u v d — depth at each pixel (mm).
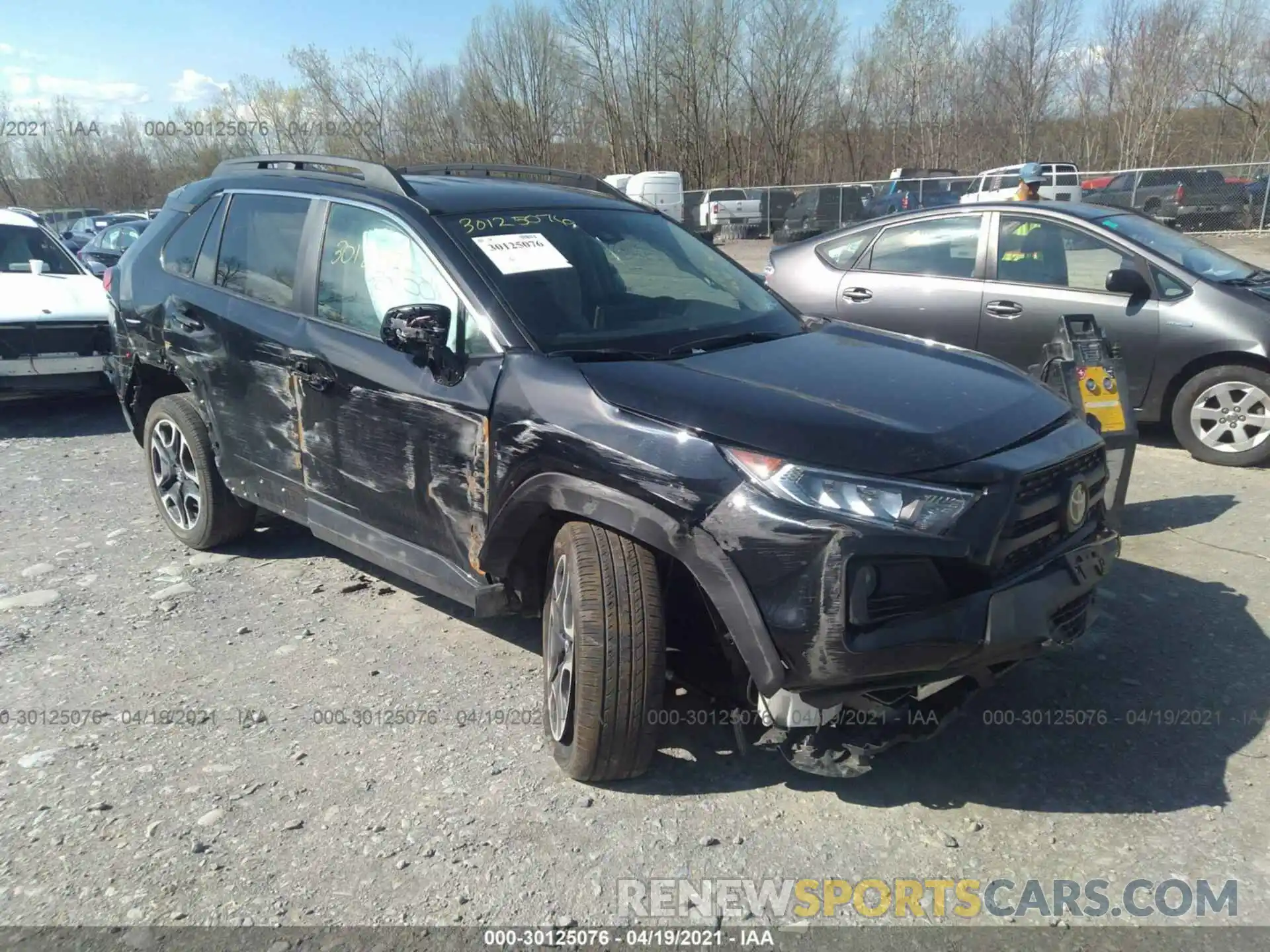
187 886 2697
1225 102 38312
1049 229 6727
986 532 2670
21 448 7441
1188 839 2846
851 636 2592
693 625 3180
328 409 3930
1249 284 6402
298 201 4320
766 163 42062
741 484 2701
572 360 3217
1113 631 4082
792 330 3926
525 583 3453
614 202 4453
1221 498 5695
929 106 41750
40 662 3982
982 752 3277
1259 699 3545
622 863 2775
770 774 3186
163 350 4910
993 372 3451
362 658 3980
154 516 5781
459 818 2969
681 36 39781
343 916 2584
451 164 4828
